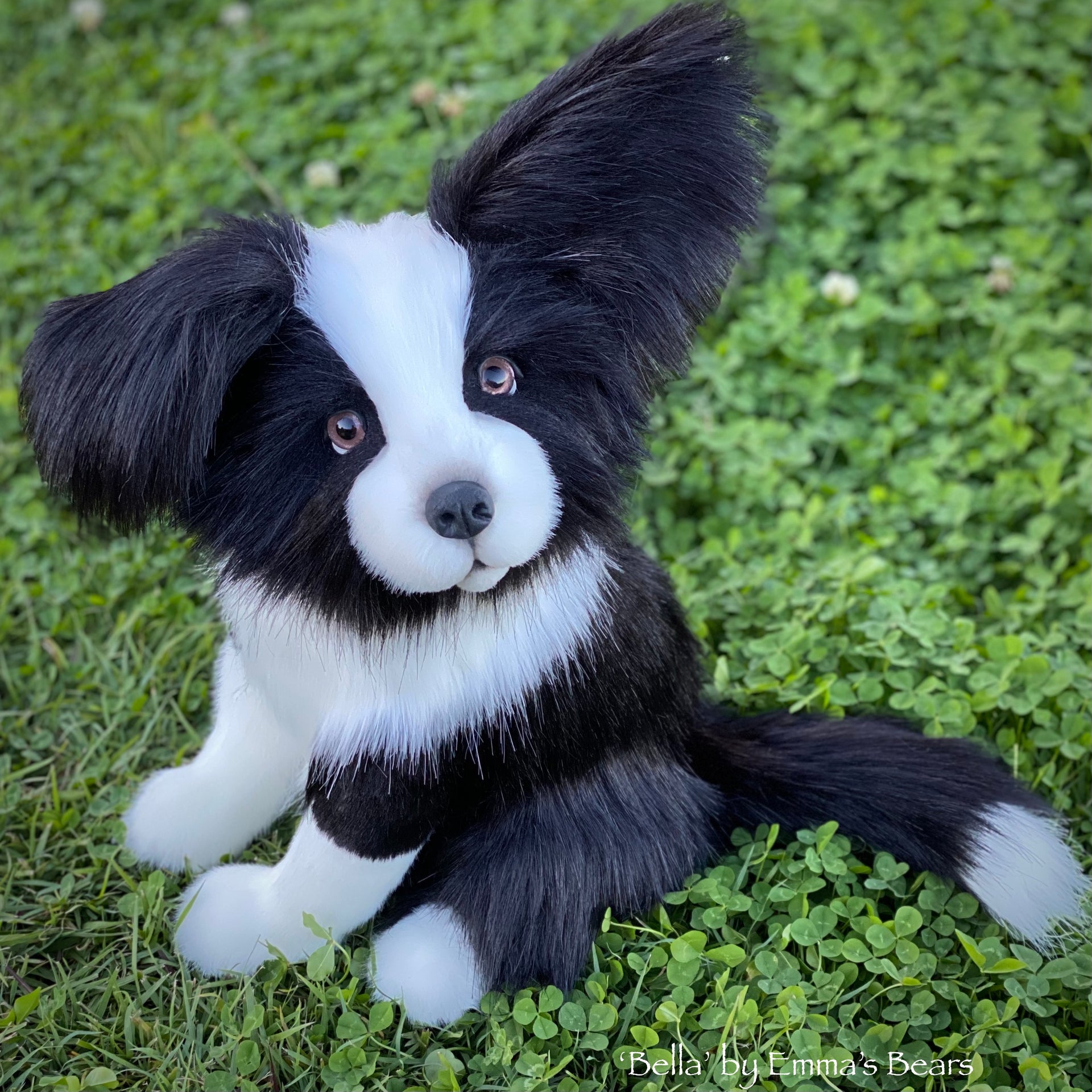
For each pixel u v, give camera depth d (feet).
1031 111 4.17
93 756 2.96
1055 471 3.29
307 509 2.11
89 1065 2.41
